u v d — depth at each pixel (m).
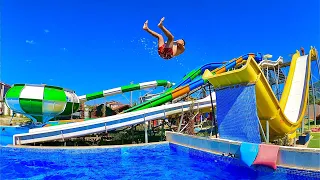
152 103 19.22
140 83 31.42
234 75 12.05
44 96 19.94
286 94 20.33
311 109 36.88
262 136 13.60
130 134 19.00
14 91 19.94
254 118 11.38
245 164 9.72
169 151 13.97
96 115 32.59
